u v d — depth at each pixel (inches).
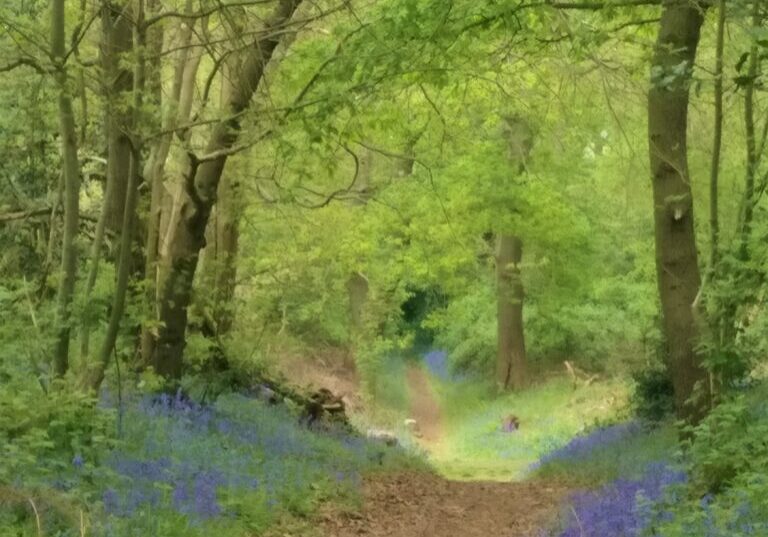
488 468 874.1
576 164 1035.9
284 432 612.1
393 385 1557.6
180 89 524.4
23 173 668.7
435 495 566.3
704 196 626.2
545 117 679.7
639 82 576.7
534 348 1520.7
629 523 351.9
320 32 506.0
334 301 1232.8
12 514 283.3
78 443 355.9
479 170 975.6
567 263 1261.1
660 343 760.3
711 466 364.2
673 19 437.7
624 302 1331.2
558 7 434.3
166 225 655.1
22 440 338.0
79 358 419.2
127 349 505.0
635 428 725.9
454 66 444.1
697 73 493.0
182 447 439.8
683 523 311.1
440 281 1110.4
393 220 930.7
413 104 640.4
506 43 474.3
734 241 400.5
